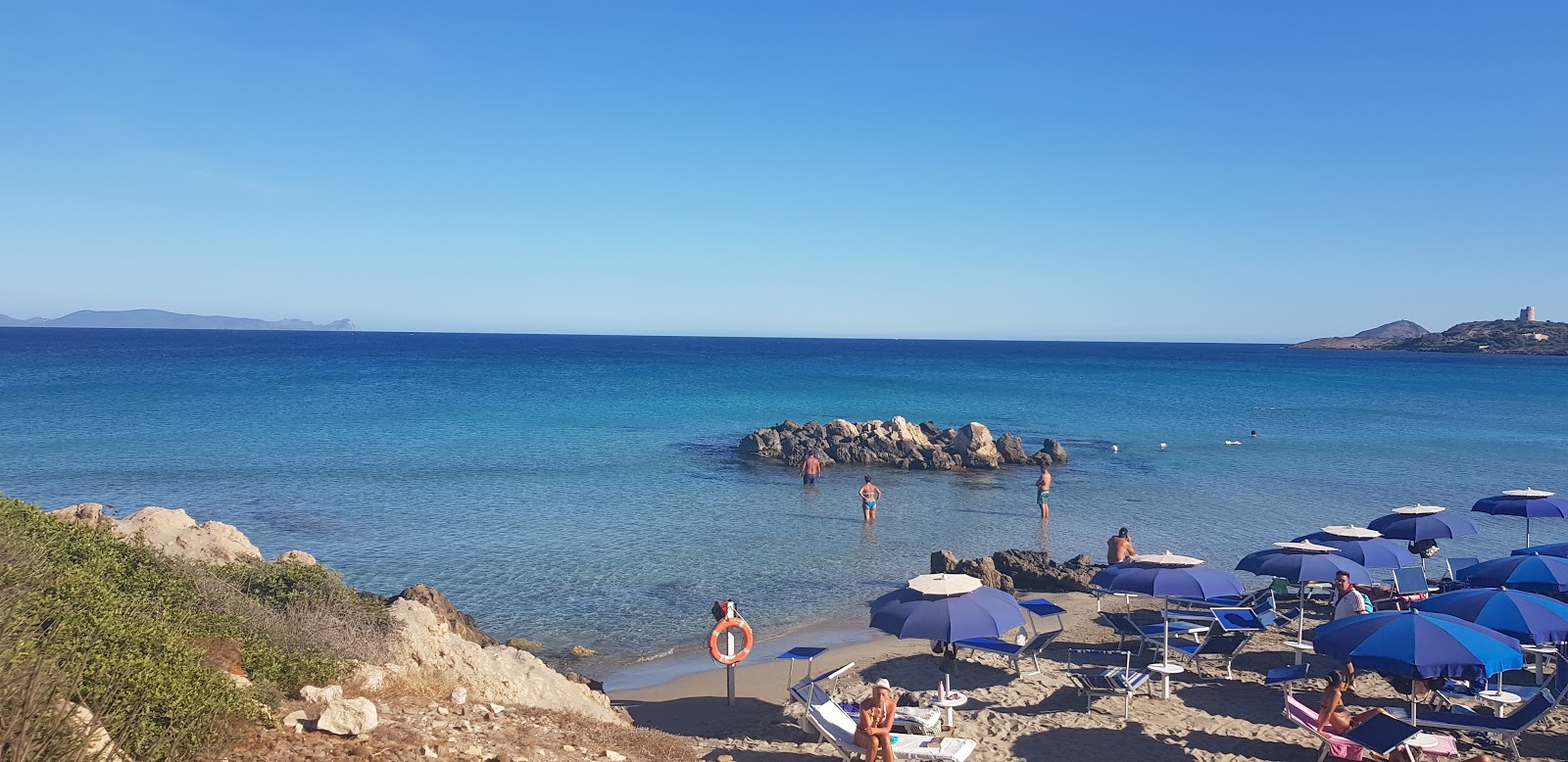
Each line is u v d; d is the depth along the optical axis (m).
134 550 12.84
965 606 14.70
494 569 26.52
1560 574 17.12
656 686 18.12
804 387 110.88
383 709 10.58
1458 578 19.55
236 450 49.22
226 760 8.27
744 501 38.84
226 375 109.75
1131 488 43.78
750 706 16.81
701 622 22.27
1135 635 18.02
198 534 16.62
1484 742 13.90
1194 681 17.19
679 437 59.69
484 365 147.62
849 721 13.85
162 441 51.88
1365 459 53.03
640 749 11.83
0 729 6.78
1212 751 13.77
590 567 27.00
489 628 21.59
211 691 8.62
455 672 12.80
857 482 45.66
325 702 9.91
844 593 25.12
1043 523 35.25
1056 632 18.00
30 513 12.67
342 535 30.27
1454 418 77.94
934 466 50.53
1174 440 63.16
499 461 47.47
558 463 47.41
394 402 79.94
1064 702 16.17
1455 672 11.98
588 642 20.81
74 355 160.75
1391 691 16.47
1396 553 20.12
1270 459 53.28
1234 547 31.19
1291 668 15.05
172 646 9.24
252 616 12.06
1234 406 89.62
